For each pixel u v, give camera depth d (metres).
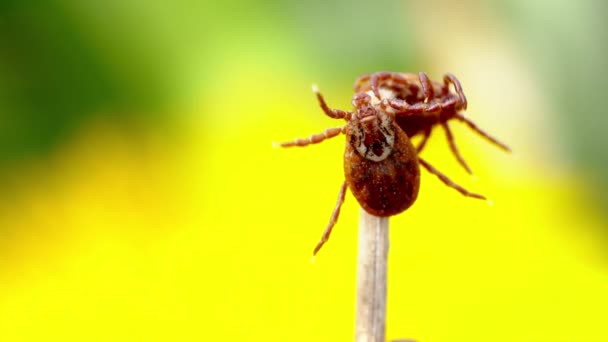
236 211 0.13
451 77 0.08
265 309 0.12
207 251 0.12
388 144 0.08
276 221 0.12
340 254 0.12
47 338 0.11
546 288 0.12
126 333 0.11
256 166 0.13
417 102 0.08
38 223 0.13
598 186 0.13
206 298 0.12
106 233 0.13
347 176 0.08
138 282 0.12
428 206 0.12
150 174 0.13
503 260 0.12
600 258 0.12
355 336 0.08
